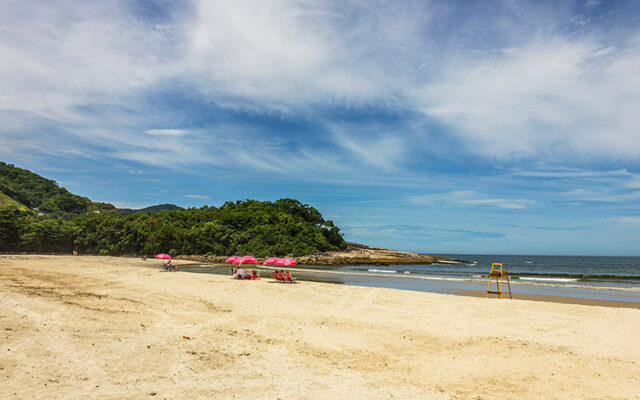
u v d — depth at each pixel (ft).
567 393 25.36
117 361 28.35
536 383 27.27
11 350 28.63
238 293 69.87
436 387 26.18
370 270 182.70
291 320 47.67
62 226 261.24
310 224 303.27
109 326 38.42
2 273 87.92
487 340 39.83
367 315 52.31
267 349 34.47
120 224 261.44
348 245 326.03
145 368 27.30
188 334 37.99
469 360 32.91
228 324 43.83
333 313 53.21
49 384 23.08
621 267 304.50
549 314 54.13
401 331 43.32
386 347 36.78
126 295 60.54
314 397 23.48
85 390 22.58
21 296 51.29
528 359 33.30
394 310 56.34
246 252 238.07
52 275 88.17
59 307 45.37
